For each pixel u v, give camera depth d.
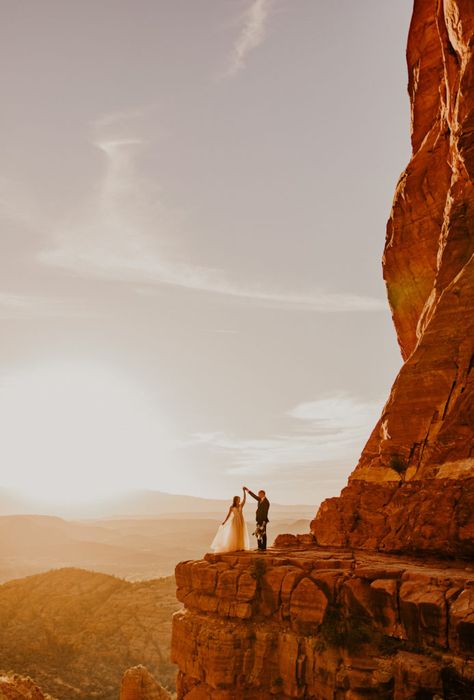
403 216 22.80
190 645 13.99
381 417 17.30
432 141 22.55
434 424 15.30
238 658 12.85
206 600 14.28
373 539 15.02
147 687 26.06
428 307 19.06
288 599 12.78
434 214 21.70
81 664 49.78
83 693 42.78
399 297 23.05
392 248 23.00
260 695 12.51
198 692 13.51
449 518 13.36
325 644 11.62
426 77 24.17
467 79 18.31
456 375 15.36
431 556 13.40
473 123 17.94
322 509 17.16
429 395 15.66
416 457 15.33
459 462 14.08
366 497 15.93
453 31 19.88
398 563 12.88
